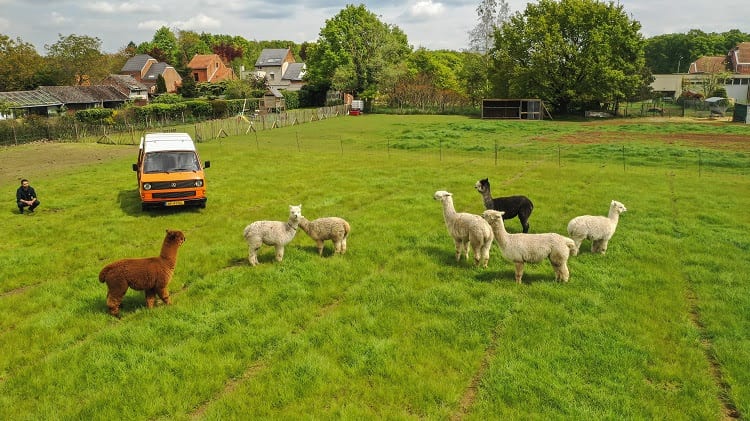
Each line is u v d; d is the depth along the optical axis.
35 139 39.31
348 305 9.51
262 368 7.54
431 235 13.80
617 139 39.41
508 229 14.30
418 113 75.50
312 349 7.91
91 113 50.41
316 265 11.47
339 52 80.12
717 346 7.90
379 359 7.61
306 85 89.19
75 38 80.44
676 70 129.12
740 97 80.44
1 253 12.74
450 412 6.48
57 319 8.96
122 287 8.98
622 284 10.29
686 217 15.71
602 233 11.84
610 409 6.43
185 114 59.22
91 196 19.56
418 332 8.42
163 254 9.33
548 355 7.65
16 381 7.11
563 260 10.17
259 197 19.12
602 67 59.16
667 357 7.66
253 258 11.56
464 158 29.94
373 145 37.16
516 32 67.31
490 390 6.88
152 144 18.44
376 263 11.77
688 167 26.52
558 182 21.31
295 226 11.60
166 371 7.26
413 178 22.41
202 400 6.79
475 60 80.00
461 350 7.91
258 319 8.86
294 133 46.94
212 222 15.79
